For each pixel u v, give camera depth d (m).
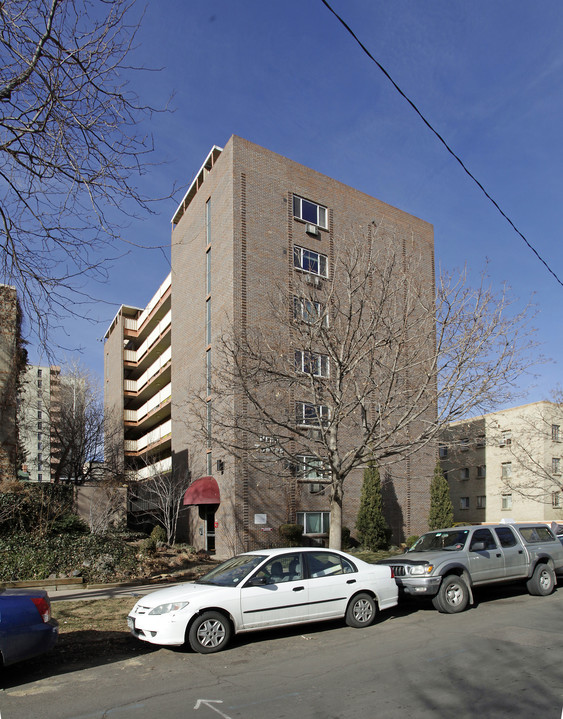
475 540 11.87
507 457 39.19
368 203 28.03
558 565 13.08
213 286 25.22
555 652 7.64
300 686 6.49
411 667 7.11
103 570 15.38
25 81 7.07
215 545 23.02
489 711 5.48
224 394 15.43
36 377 32.69
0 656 6.38
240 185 24.14
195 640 8.06
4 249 7.57
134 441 41.03
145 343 40.72
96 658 8.03
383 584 10.00
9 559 14.56
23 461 26.12
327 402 13.91
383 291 13.91
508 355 13.12
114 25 7.00
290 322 14.42
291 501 23.05
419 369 15.46
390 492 26.64
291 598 8.91
